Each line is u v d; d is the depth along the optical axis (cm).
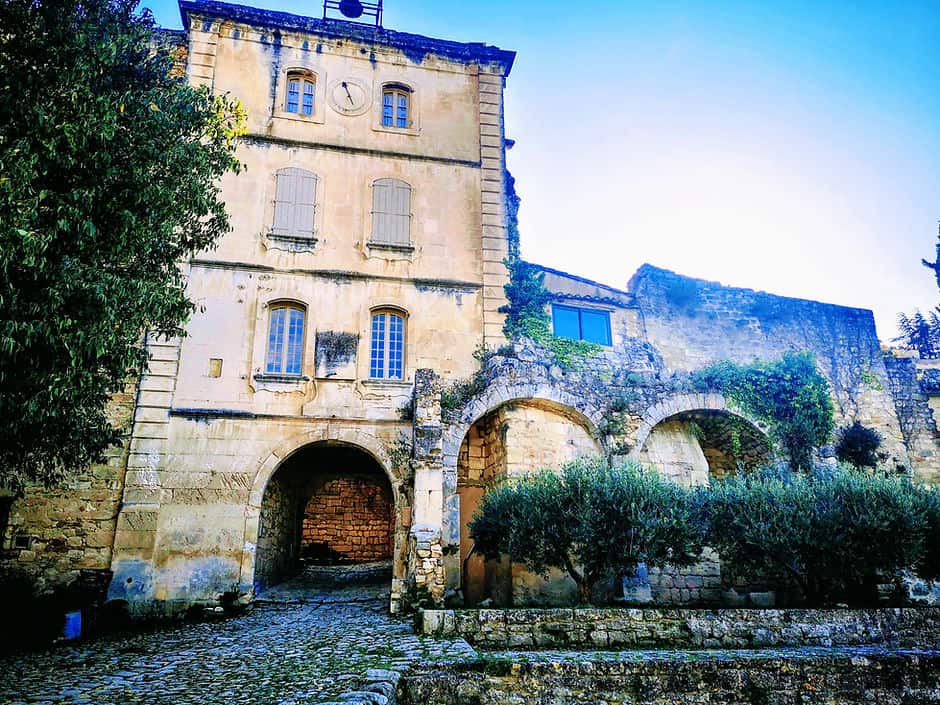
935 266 2508
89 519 1731
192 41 2184
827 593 1611
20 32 1082
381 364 2014
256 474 1817
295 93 2238
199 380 1872
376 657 1105
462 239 2189
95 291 1006
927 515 1556
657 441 2055
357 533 2772
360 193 2158
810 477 1870
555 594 1753
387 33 2341
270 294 1989
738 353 2536
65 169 1058
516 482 1723
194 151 1277
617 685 1067
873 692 1153
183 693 920
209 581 1716
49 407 1016
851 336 2602
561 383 1995
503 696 1023
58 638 1388
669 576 1894
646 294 2523
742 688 1108
